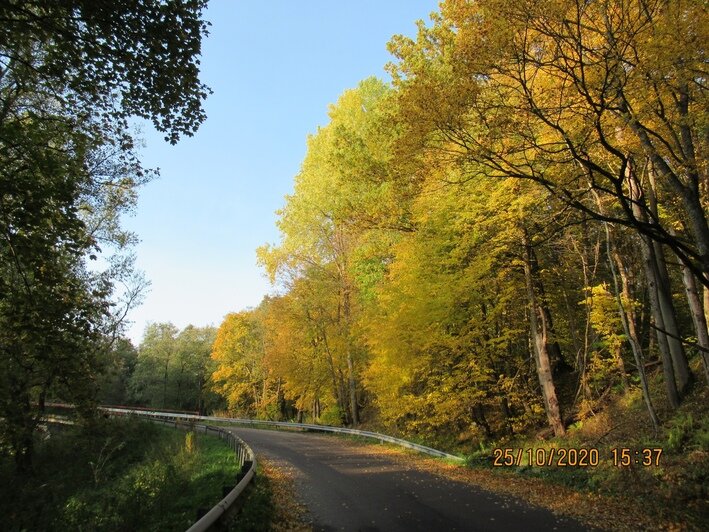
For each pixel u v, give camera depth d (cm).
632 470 970
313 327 3369
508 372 1809
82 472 1948
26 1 743
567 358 2398
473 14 754
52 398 1362
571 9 742
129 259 2297
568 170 1065
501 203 1462
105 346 1914
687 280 1139
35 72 898
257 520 730
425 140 853
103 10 736
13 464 1781
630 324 1507
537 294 1772
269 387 5131
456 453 1838
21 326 925
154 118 895
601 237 1855
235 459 1566
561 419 1523
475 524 757
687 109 780
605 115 805
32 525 1358
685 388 1266
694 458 941
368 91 2505
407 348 1736
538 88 862
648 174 1223
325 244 3058
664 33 661
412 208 1656
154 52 803
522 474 1210
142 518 934
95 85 861
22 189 830
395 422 2358
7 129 855
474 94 774
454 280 1595
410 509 875
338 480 1233
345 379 3491
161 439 2559
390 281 1958
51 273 948
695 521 711
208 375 7162
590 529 714
